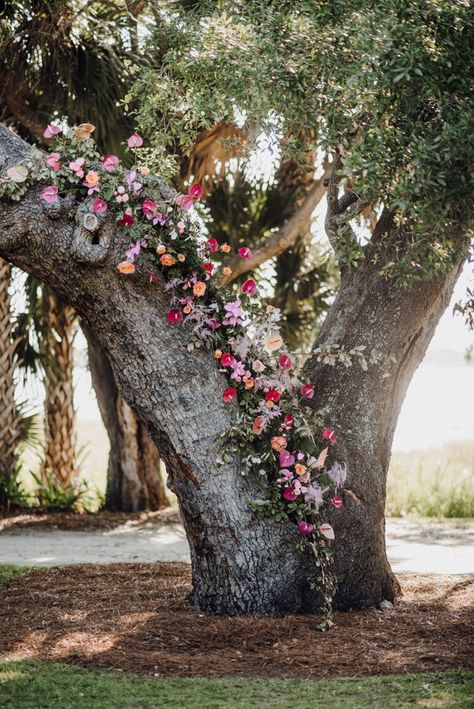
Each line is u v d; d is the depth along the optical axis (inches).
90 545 346.3
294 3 211.6
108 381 448.5
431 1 180.2
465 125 175.0
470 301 214.5
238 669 174.7
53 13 367.6
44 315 454.6
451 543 356.5
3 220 199.0
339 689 159.8
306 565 211.8
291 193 459.8
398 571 283.3
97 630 198.8
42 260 202.2
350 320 227.6
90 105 373.1
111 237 199.6
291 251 472.1
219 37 219.3
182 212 205.6
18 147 206.7
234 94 216.8
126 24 374.9
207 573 211.0
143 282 202.2
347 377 224.5
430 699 152.4
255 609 207.6
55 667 172.9
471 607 220.7
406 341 228.8
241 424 206.7
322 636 195.3
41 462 476.4
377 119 188.7
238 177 447.8
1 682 163.3
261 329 211.5
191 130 256.4
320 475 211.2
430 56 181.0
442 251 198.8
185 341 205.8
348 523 216.2
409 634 196.9
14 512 434.6
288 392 214.7
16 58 379.2
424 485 496.4
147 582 249.4
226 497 206.2
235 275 426.0
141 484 450.9
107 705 150.9
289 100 209.0
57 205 197.6
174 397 204.7
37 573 265.3
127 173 202.7
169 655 182.5
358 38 185.8
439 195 178.1
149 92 254.7
